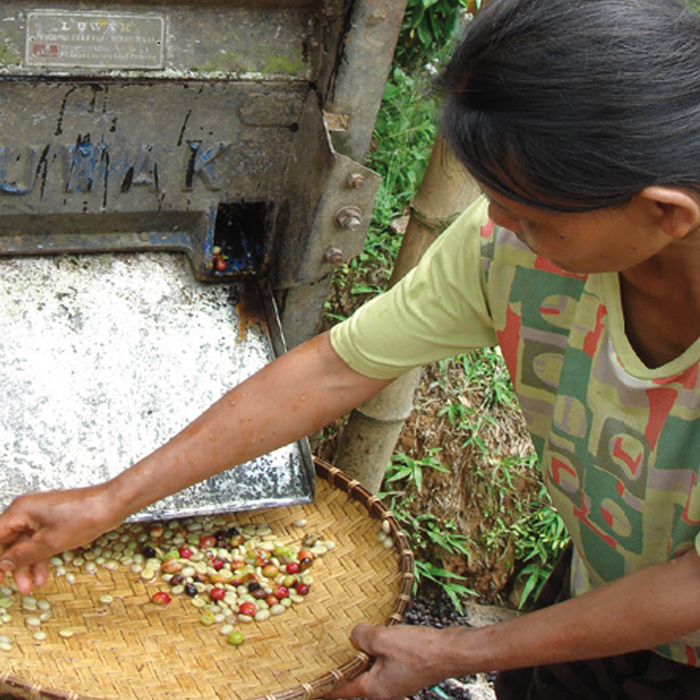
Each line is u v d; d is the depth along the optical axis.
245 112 2.14
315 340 1.76
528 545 3.12
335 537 2.25
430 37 3.63
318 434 2.83
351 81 2.12
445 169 2.36
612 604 1.43
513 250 1.49
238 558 2.18
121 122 2.05
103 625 1.95
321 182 2.18
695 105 1.07
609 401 1.47
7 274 2.19
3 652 1.79
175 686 1.82
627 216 1.13
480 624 3.04
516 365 1.60
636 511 1.51
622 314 1.41
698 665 1.63
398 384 2.61
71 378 2.19
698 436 1.38
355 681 1.74
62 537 1.76
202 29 2.00
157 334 2.30
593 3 1.07
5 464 2.08
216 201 2.26
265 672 1.89
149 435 2.22
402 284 1.67
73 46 1.91
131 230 2.27
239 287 2.41
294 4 2.04
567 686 1.88
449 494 3.07
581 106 1.05
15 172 2.03
